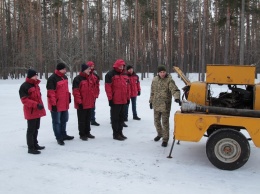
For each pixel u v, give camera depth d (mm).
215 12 30984
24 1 32250
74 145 6387
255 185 4445
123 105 6887
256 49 32812
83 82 6680
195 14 44594
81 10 27109
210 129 5664
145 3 27984
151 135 7262
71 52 25438
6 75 34250
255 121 4844
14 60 34531
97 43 29031
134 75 8953
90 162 5332
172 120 9000
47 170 4945
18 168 5031
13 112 10406
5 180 4551
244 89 5352
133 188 4289
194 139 5105
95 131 7680
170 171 4961
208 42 42250
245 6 23953
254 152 5980
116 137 6859
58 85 6270
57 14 30312
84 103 6715
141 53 32125
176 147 6289
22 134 7223
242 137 4930
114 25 37469
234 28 33312
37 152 5770
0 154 5734
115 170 4969
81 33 27453
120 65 6727
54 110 6211
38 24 31344
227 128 5078
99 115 9844
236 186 4402
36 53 31953
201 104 5340
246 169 5086
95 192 4148
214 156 5059
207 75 5250
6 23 36188
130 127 8094
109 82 6691
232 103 5352
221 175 4816
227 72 5145
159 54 23688
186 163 5348
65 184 4414
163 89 6289
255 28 36656
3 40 34344
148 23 37312
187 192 4180
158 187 4336
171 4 34969
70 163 5273
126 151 5988
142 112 10383
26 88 5648
